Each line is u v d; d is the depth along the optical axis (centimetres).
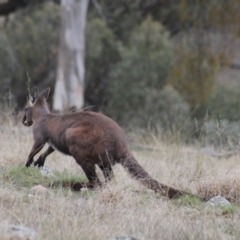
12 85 5850
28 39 6025
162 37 5978
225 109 6022
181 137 3547
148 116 5328
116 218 1880
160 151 3027
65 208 1931
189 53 6128
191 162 2645
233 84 6494
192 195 2147
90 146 2116
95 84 6156
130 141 3525
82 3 5391
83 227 1741
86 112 2198
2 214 1838
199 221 1934
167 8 6912
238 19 6084
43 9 6278
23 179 2230
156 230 1791
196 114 5922
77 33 5391
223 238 1788
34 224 1784
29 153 2419
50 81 6006
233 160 2650
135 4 6769
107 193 2053
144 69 5838
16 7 6347
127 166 2122
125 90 5700
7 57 5741
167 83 5953
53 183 2219
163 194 2120
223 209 2048
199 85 6041
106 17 6706
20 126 3006
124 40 6681
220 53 6134
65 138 2177
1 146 2567
